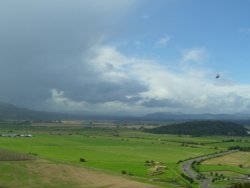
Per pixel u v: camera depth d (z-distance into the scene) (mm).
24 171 152250
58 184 140500
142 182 156375
